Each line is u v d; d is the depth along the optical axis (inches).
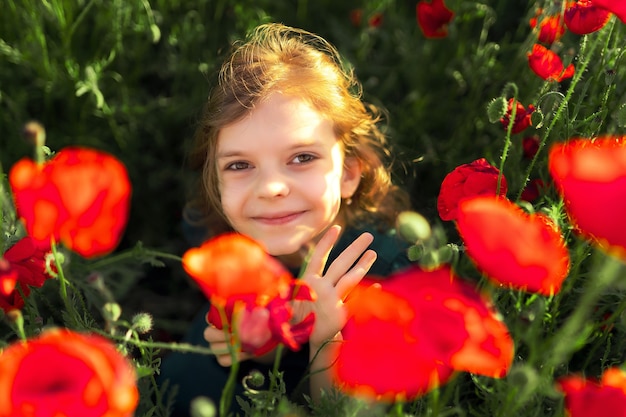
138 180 47.1
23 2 43.2
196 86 47.1
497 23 46.8
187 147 45.3
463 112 45.4
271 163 32.1
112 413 21.6
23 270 28.6
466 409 31.8
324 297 30.0
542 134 34.4
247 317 25.3
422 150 45.1
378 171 37.6
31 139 25.0
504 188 29.9
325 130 32.8
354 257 30.3
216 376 34.9
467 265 34.2
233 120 32.4
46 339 21.9
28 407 21.1
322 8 51.6
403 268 36.4
